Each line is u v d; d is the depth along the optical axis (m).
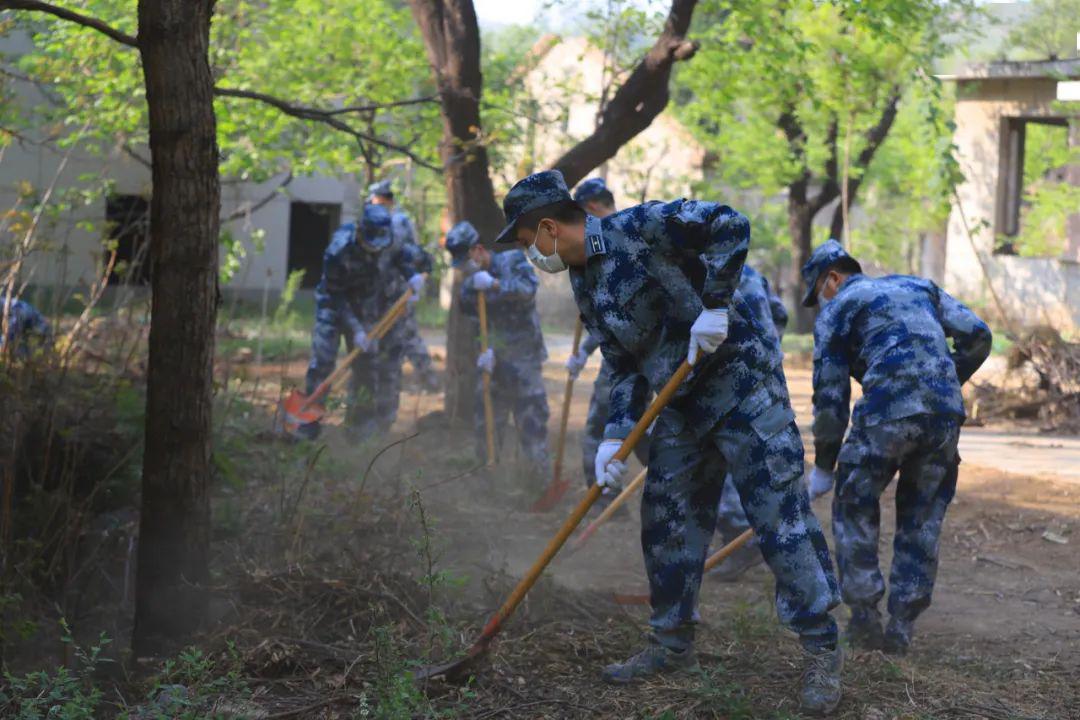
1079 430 11.12
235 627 4.54
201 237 4.63
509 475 8.30
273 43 14.38
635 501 8.16
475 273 8.62
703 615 5.41
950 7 15.27
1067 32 18.47
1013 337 12.88
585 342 7.73
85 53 10.88
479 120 10.52
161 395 4.67
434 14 10.49
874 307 5.19
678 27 9.82
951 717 4.10
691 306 4.06
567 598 5.19
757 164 21.50
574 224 4.16
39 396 6.85
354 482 7.29
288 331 17.92
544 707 4.05
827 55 16.80
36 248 7.34
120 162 17.64
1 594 5.02
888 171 24.12
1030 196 20.81
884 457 5.07
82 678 4.45
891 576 5.16
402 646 4.43
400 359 9.88
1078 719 4.20
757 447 4.07
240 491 6.39
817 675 4.05
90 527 6.11
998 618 5.84
